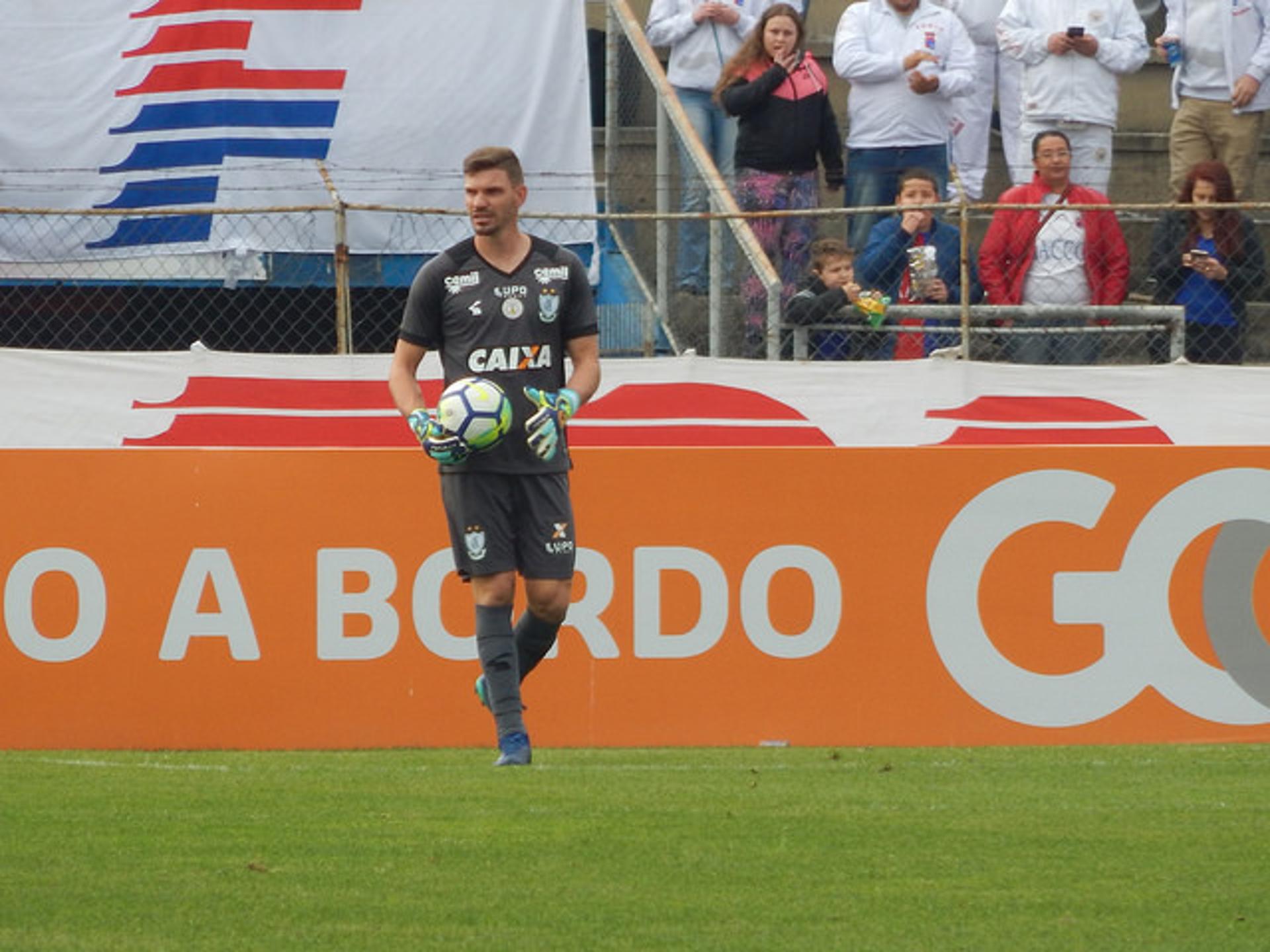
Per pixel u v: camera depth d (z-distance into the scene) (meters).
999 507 27.27
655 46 45.00
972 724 27.19
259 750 27.02
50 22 41.53
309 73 41.41
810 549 27.22
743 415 36.94
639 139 45.41
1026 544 27.27
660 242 41.41
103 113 41.31
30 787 21.97
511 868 17.05
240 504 27.27
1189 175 39.31
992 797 21.12
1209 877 16.91
